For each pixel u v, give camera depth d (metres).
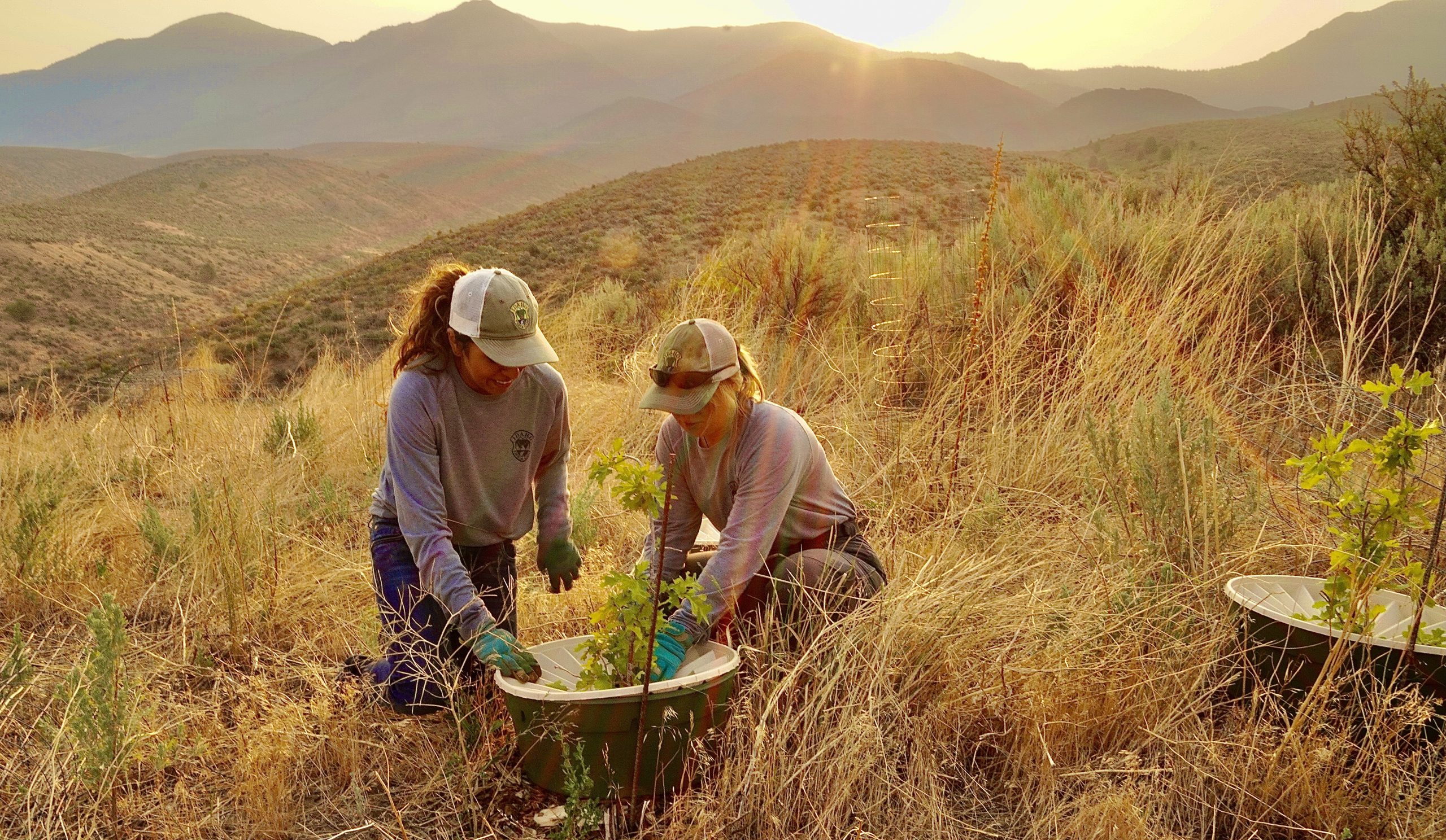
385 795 2.39
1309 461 2.53
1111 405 4.09
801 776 2.18
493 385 2.54
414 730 2.62
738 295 7.32
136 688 2.52
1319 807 2.08
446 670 2.54
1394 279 4.55
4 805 2.30
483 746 2.42
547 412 2.76
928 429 4.64
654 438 5.20
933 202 24.19
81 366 19.77
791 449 2.70
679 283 8.48
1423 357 4.68
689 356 2.52
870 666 2.47
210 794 2.35
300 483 4.83
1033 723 2.41
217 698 2.78
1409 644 2.20
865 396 5.25
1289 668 2.40
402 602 2.68
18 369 58.91
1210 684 2.60
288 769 2.39
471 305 2.40
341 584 3.52
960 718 2.51
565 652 2.62
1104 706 2.46
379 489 2.85
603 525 4.24
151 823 2.20
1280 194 6.36
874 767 2.31
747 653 2.58
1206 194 5.90
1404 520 2.38
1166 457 3.19
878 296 6.60
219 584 3.40
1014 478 4.10
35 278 83.12
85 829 2.15
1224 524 3.17
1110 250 5.77
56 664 3.02
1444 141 5.54
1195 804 2.20
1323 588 2.46
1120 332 4.72
